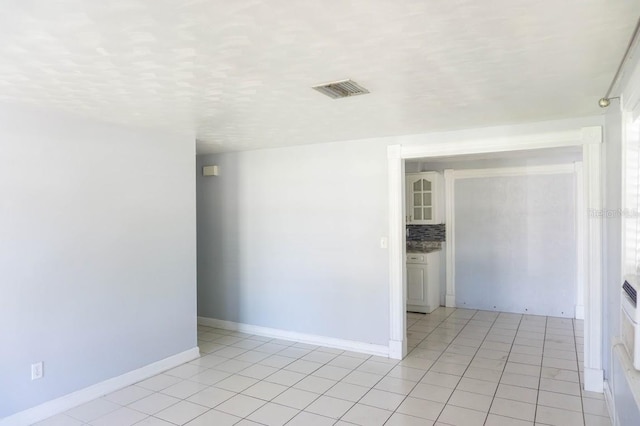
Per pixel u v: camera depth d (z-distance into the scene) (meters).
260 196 5.04
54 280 3.11
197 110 3.13
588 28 1.75
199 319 5.55
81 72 2.27
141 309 3.74
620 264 2.62
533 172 5.89
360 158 4.39
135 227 3.70
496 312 6.10
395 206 4.20
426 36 1.83
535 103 2.96
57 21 1.66
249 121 3.53
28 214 2.98
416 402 3.24
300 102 2.92
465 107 3.07
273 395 3.40
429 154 4.03
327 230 4.60
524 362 4.07
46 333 3.06
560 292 5.76
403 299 4.25
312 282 4.71
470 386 3.52
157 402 3.28
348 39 1.86
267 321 5.03
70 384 3.20
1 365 2.82
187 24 1.70
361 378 3.73
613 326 2.89
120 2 1.50
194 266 4.25
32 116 3.01
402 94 2.74
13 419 2.88
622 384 2.26
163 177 3.95
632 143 2.44
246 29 1.75
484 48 1.97
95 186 3.40
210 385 3.61
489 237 6.20
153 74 2.31
